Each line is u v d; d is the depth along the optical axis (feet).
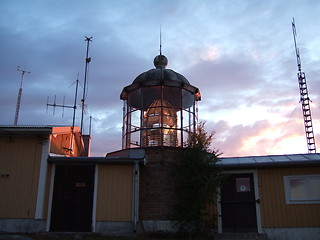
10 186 36.45
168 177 38.04
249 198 37.22
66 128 42.45
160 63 47.03
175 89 43.52
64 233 34.60
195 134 39.68
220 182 35.99
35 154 37.47
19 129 36.65
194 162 36.73
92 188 37.45
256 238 34.91
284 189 36.58
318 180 36.11
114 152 42.57
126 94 45.03
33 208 35.91
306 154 39.17
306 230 35.06
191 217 35.14
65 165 38.04
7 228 35.35
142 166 38.86
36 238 31.78
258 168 37.70
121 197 37.06
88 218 36.47
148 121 43.52
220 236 35.73
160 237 34.32
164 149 38.99
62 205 36.78
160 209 36.78
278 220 35.86
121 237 33.88
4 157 37.24
